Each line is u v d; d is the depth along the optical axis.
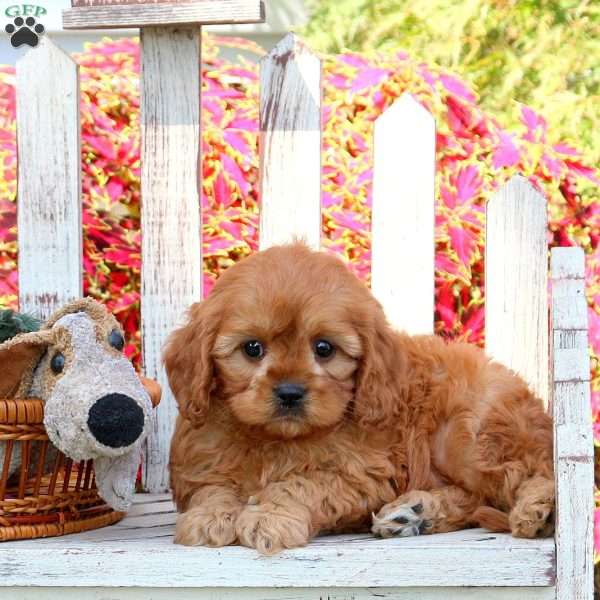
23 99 1.91
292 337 1.67
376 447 1.71
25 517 1.67
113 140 2.05
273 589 1.61
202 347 1.68
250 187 2.07
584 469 1.60
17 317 1.77
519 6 3.01
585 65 2.96
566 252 1.65
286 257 1.70
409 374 1.75
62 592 1.62
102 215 2.05
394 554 1.60
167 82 1.92
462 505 1.70
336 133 2.11
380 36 3.04
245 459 1.71
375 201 1.93
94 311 1.71
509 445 1.70
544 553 1.60
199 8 1.88
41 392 1.67
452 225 2.04
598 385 2.17
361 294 1.71
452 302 2.07
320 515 1.67
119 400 1.64
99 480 1.68
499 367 1.77
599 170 2.38
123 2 1.89
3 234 2.04
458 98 2.14
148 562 1.61
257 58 2.84
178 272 1.92
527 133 2.18
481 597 1.61
